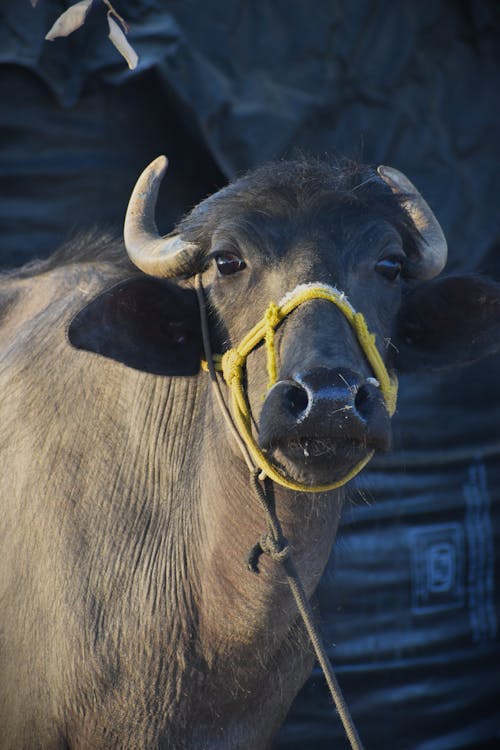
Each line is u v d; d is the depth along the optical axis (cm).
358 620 2061
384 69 2042
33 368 1398
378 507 2067
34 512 1291
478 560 2205
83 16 1079
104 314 1120
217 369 1136
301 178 1112
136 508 1251
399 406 2097
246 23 1938
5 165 1928
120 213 2005
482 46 2136
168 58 1870
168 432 1250
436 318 1220
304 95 1961
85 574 1242
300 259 1041
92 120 1952
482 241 2119
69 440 1306
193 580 1202
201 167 2002
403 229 1160
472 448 2181
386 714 2103
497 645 2247
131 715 1225
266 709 1286
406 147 2072
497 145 2145
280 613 1177
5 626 1288
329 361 937
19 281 1616
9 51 1875
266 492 1097
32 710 1261
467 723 2220
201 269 1183
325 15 1988
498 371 2198
